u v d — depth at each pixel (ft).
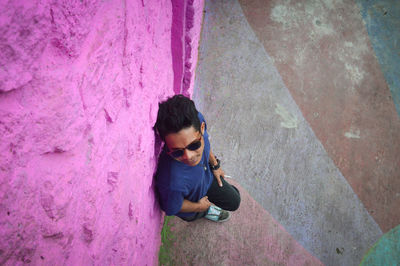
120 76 3.41
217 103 12.28
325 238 9.96
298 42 14.55
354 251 10.00
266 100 12.66
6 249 1.77
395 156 12.23
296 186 10.79
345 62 14.37
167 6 5.98
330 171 11.42
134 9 3.62
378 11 16.17
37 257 2.10
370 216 10.81
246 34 14.38
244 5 15.28
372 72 14.29
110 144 3.30
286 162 11.27
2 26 1.55
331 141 12.12
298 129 12.14
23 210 1.90
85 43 2.52
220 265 8.59
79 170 2.61
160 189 5.88
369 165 11.86
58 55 2.15
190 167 5.76
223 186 8.02
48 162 2.16
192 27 7.74
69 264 2.60
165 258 8.48
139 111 4.33
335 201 10.81
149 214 5.87
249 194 10.32
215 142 11.31
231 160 11.00
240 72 13.23
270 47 14.19
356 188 11.27
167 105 4.91
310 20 15.33
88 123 2.70
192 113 4.88
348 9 16.06
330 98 13.24
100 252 3.33
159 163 5.95
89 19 2.50
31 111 1.90
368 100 13.47
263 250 9.09
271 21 14.98
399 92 13.88
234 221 9.49
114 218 3.66
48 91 2.04
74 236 2.62
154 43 5.09
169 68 7.29
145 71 4.52
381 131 12.72
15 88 1.72
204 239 8.95
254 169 10.91
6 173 1.73
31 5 1.74
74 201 2.55
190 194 6.68
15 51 1.68
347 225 10.44
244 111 12.23
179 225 9.09
